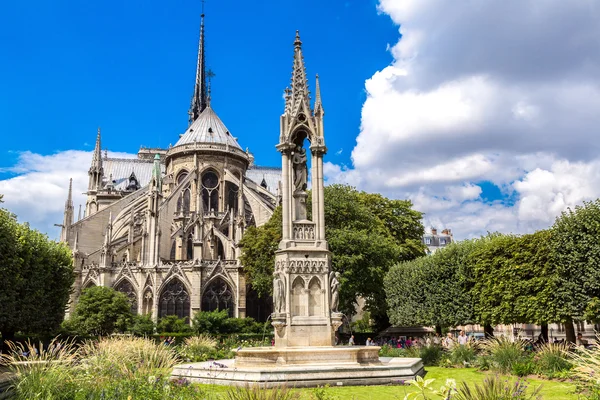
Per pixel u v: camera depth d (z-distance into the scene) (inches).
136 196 4025.6
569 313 1123.3
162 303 2915.8
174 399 525.3
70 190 3666.3
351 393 644.1
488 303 1350.9
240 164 4141.2
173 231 3449.8
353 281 1801.2
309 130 937.5
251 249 2358.5
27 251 1369.3
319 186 919.7
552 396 645.9
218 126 4234.7
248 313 2962.6
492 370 936.9
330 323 850.8
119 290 2979.8
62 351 582.6
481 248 1416.1
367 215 2079.2
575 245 1117.7
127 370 604.1
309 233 896.3
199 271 2896.2
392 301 1695.4
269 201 3996.1
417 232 2470.5
